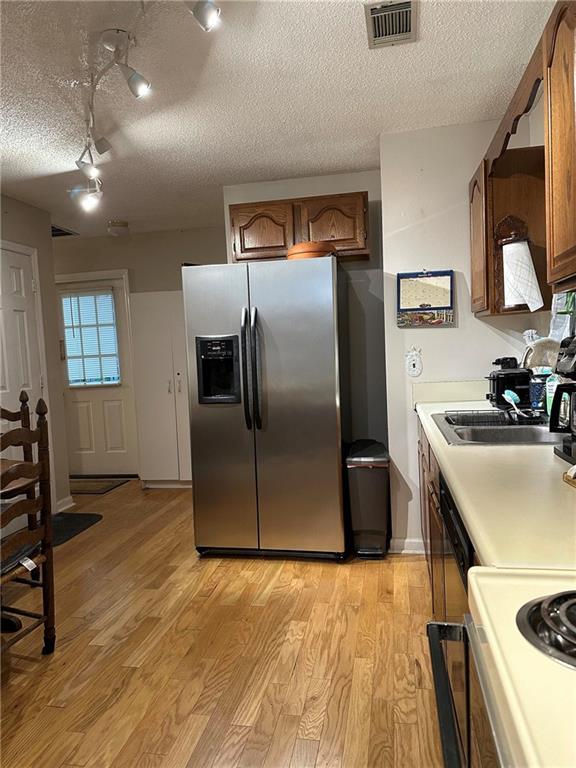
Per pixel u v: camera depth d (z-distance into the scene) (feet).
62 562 10.36
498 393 8.10
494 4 5.98
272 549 10.14
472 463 5.06
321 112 8.68
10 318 12.43
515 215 7.95
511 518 3.50
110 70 7.07
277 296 9.78
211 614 8.09
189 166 10.94
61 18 5.96
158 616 8.08
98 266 17.24
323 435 9.78
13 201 12.66
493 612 2.33
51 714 5.93
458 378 9.96
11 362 12.38
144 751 5.34
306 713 5.81
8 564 6.72
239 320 9.94
